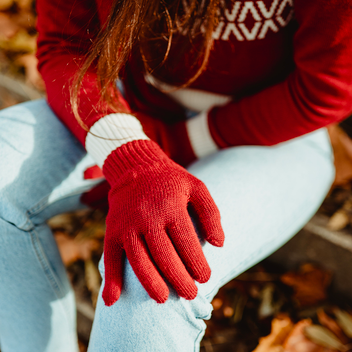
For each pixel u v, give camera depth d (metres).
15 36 1.73
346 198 1.17
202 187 0.56
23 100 1.59
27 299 0.72
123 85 0.74
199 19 0.61
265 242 0.69
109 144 0.61
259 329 1.07
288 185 0.73
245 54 0.66
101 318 0.56
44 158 0.70
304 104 0.62
